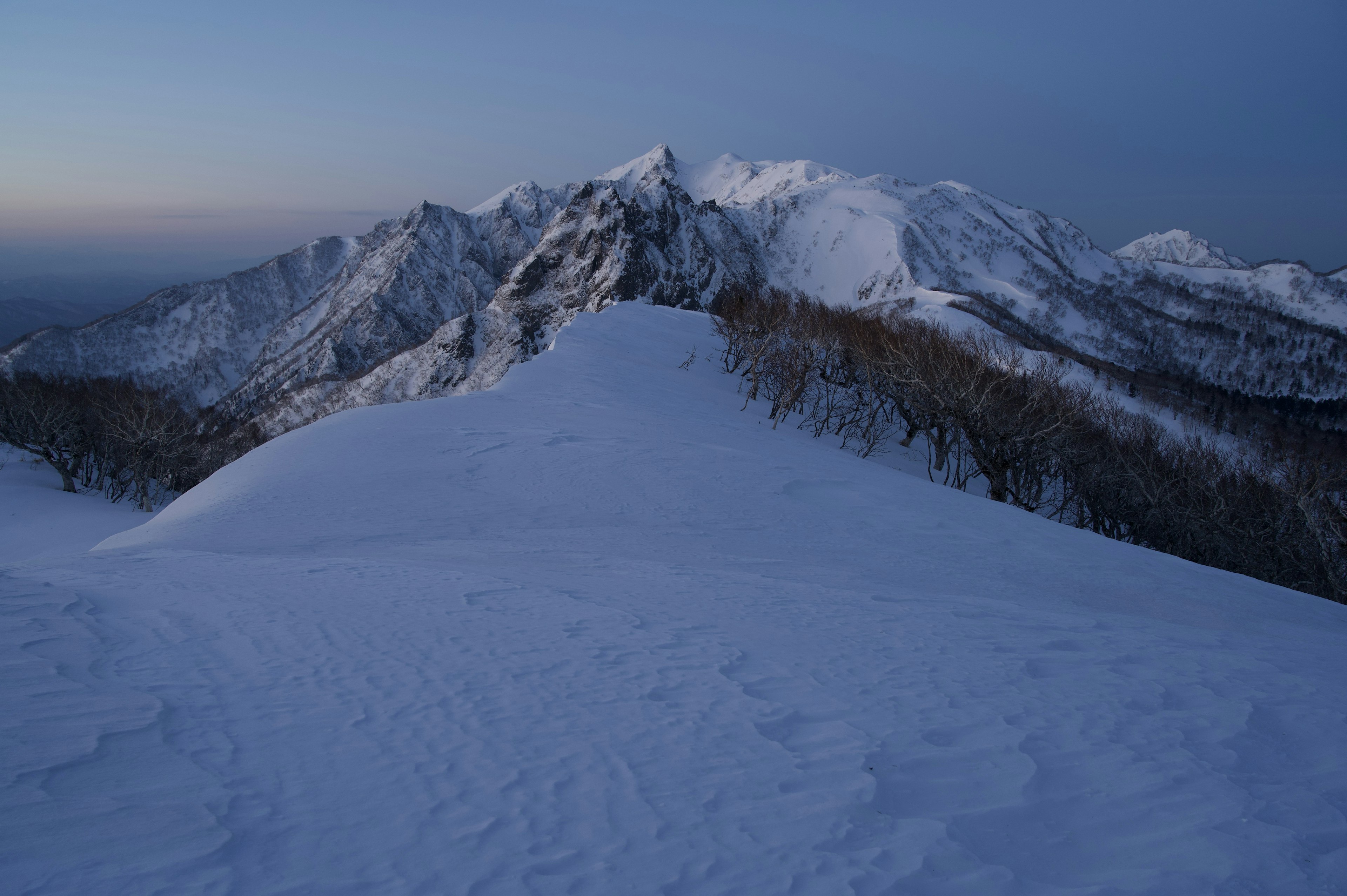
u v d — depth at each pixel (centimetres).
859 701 639
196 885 349
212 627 732
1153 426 4838
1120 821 463
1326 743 598
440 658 686
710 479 2341
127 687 555
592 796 454
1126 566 1816
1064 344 16788
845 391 5322
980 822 452
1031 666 777
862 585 1309
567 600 958
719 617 920
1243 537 3547
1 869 343
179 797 417
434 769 475
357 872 369
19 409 6006
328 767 468
